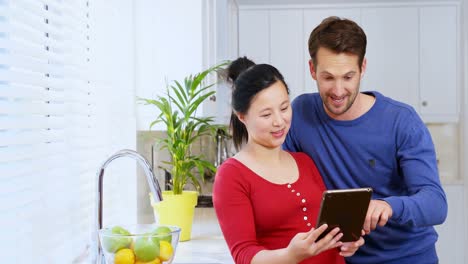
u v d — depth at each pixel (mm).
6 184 1341
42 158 1560
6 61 1337
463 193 4602
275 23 4902
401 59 4820
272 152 1496
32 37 1495
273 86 1416
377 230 1707
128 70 2430
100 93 2152
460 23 4758
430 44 4797
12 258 1354
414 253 1729
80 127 1969
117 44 2391
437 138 5105
